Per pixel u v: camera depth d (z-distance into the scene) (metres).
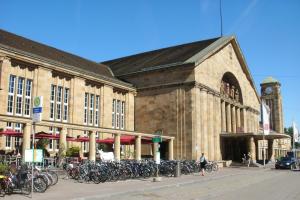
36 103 13.54
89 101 35.53
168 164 25.05
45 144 26.88
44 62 30.17
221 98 43.66
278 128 85.44
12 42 31.31
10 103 27.66
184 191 15.78
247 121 51.44
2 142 26.23
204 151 37.31
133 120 40.72
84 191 15.05
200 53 39.16
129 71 42.91
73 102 33.00
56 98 31.69
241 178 23.95
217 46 41.50
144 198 13.37
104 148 34.81
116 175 20.56
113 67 48.53
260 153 53.69
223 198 13.17
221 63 43.56
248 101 52.50
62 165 23.58
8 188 13.47
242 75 50.59
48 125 24.27
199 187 17.70
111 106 37.94
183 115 37.00
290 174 28.50
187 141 36.31
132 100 40.97
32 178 13.13
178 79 38.03
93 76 35.56
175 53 44.09
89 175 19.17
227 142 44.84
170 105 38.19
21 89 28.61
